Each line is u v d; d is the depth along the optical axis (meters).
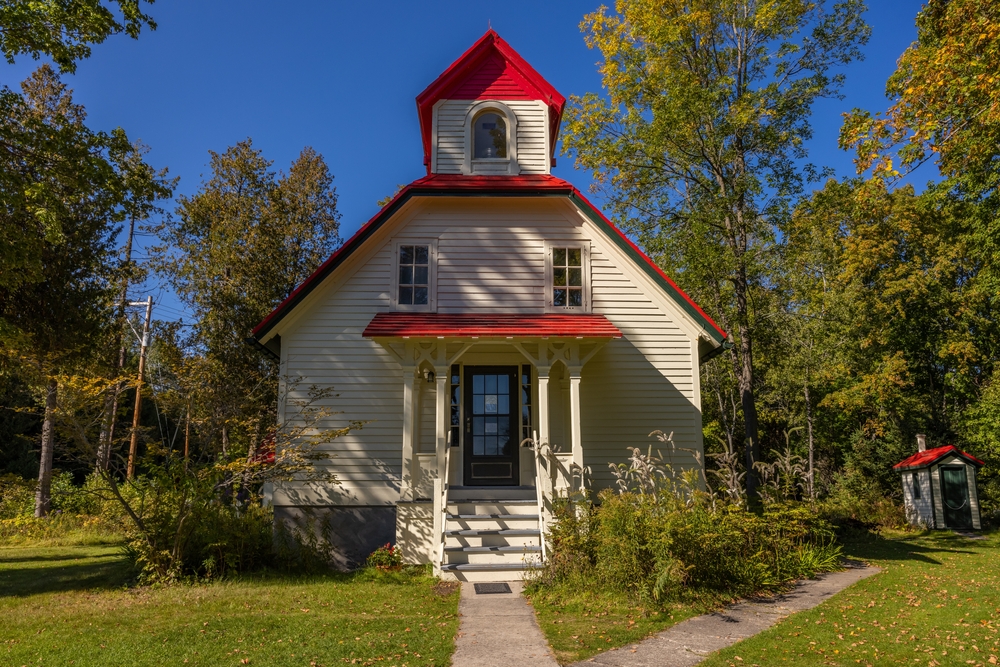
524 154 15.20
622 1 21.48
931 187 22.55
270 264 26.47
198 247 26.62
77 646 7.00
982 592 9.78
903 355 28.69
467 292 13.98
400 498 12.52
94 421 11.13
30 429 32.72
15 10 11.74
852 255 28.97
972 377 28.69
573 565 9.62
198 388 13.79
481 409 13.97
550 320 13.05
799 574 10.83
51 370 12.20
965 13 11.19
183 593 9.58
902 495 26.25
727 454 12.67
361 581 10.94
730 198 19.83
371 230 13.88
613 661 6.59
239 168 27.72
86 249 17.41
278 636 7.36
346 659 6.59
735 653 6.84
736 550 9.88
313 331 13.65
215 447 16.48
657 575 8.78
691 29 21.14
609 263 14.20
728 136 20.67
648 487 11.63
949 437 28.19
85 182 13.41
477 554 11.06
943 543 17.39
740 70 21.62
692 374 13.79
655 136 19.94
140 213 14.43
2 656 6.70
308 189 29.59
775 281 24.69
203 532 10.99
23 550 17.27
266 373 25.61
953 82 10.62
